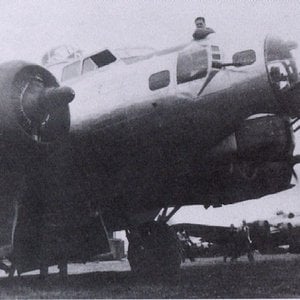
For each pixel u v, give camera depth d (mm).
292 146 7809
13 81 6551
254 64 6711
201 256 17125
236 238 13406
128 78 7543
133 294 6684
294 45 6941
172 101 7031
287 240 16438
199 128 7051
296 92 6730
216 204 9680
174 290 6941
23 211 7754
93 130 7547
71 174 7914
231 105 6793
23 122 6629
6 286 8383
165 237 9320
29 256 8117
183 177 8336
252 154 7441
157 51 7648
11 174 7203
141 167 7820
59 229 8203
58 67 8797
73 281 9070
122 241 22484
